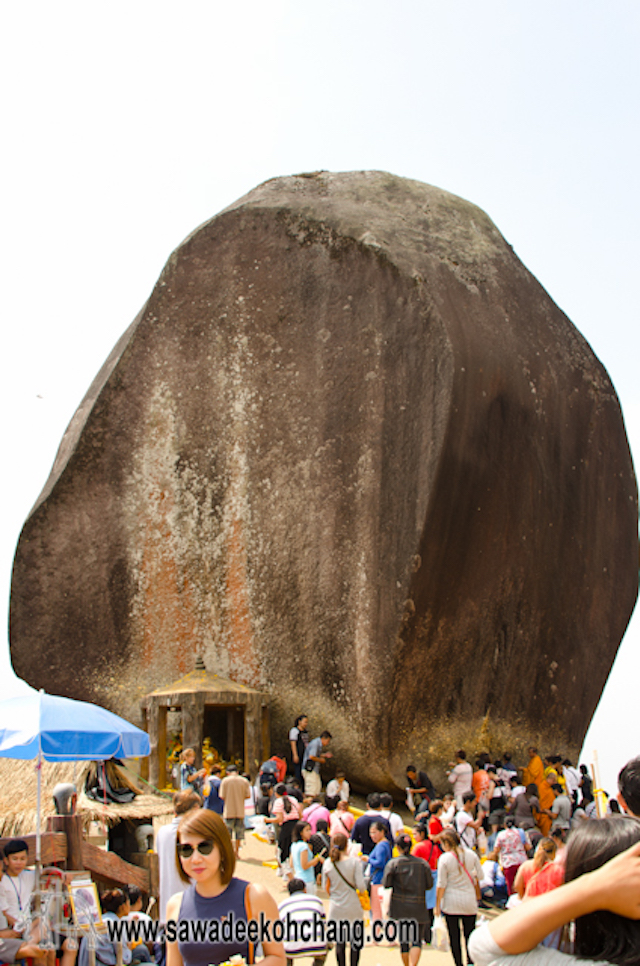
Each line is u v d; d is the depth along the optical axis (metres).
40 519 19.11
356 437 17.11
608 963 2.35
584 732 18.89
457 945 8.09
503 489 16.67
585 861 2.54
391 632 15.78
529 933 2.39
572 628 18.53
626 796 3.24
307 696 16.95
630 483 19.97
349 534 16.86
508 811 12.98
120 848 9.45
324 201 19.08
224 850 3.92
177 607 18.39
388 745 15.84
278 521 17.83
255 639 17.67
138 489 18.94
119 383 19.28
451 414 15.83
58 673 18.66
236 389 18.66
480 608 16.73
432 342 16.38
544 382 17.97
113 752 7.38
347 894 7.91
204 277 19.23
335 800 13.61
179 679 18.05
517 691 17.64
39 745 6.97
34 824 10.09
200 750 15.32
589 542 18.84
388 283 17.20
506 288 18.45
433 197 19.50
